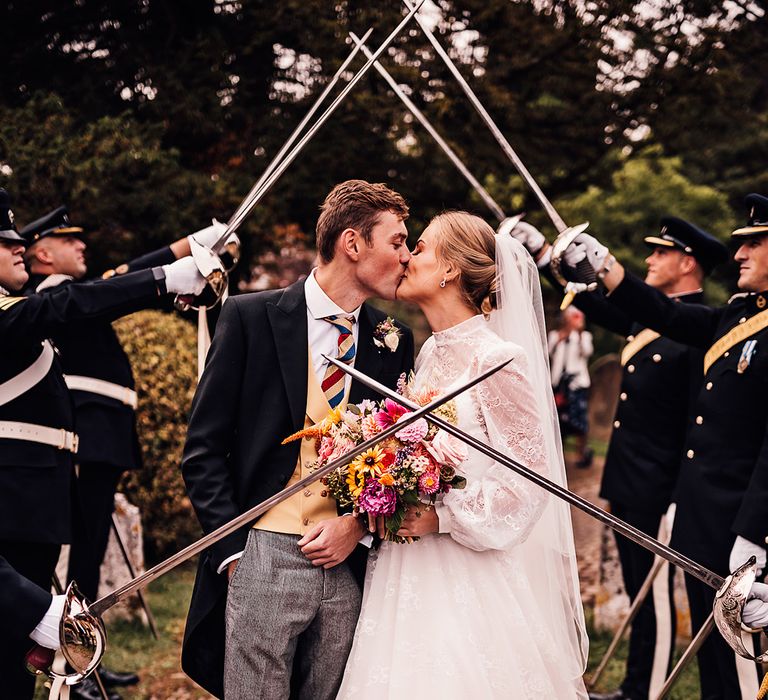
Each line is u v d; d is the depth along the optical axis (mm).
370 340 3049
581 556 7273
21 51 7828
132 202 7070
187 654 2938
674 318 4156
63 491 3729
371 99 7754
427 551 2896
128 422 4828
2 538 3543
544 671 2852
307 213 8430
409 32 7855
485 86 7992
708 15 8086
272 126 7906
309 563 2818
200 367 3248
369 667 2797
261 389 2883
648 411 4801
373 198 2941
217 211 7676
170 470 6645
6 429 3609
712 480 3877
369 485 2729
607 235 15180
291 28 7789
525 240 4141
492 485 2883
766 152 15586
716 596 2748
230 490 2828
